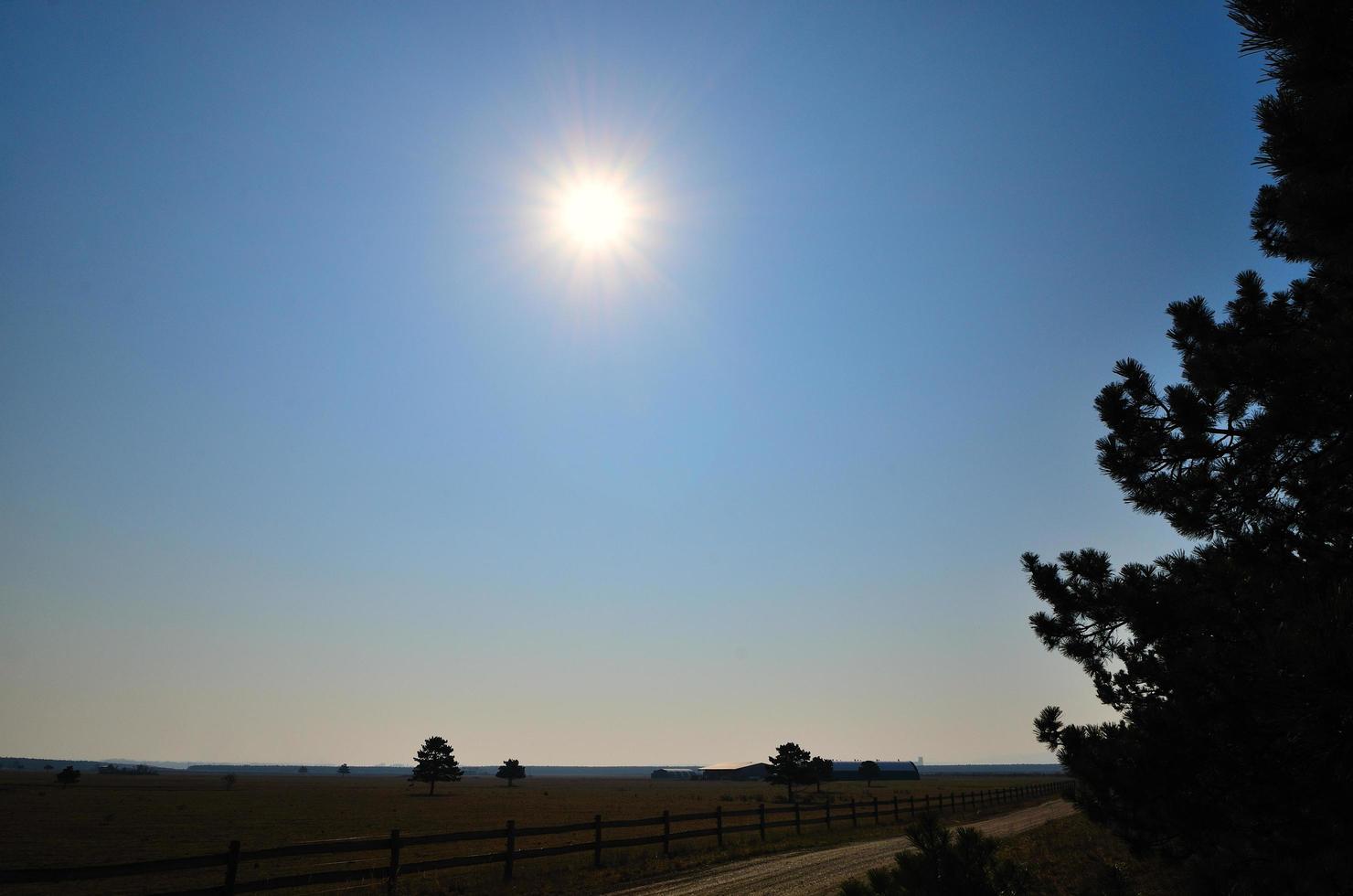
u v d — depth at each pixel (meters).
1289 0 3.68
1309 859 4.39
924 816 5.94
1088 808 6.00
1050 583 7.19
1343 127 3.69
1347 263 4.32
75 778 89.19
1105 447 6.85
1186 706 4.77
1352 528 5.40
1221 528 5.89
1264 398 5.71
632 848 23.83
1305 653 3.41
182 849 27.78
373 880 16.84
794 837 26.73
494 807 58.75
